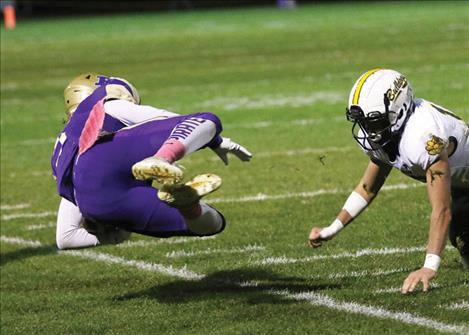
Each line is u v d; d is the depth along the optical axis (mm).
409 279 12016
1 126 35969
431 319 12914
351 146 27875
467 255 14797
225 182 24203
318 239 14156
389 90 12477
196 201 11922
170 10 112938
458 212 14180
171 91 42844
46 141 32250
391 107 12453
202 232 12781
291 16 92688
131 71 52188
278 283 15383
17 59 62938
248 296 14734
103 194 12664
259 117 34250
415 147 12422
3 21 104812
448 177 12383
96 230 13617
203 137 12484
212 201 22156
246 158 13445
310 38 66875
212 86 43812
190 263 17125
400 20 79500
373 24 76688
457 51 52625
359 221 19250
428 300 13742
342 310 13578
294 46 61781
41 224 21234
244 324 13234
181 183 11539
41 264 17906
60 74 52906
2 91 46812
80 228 14336
